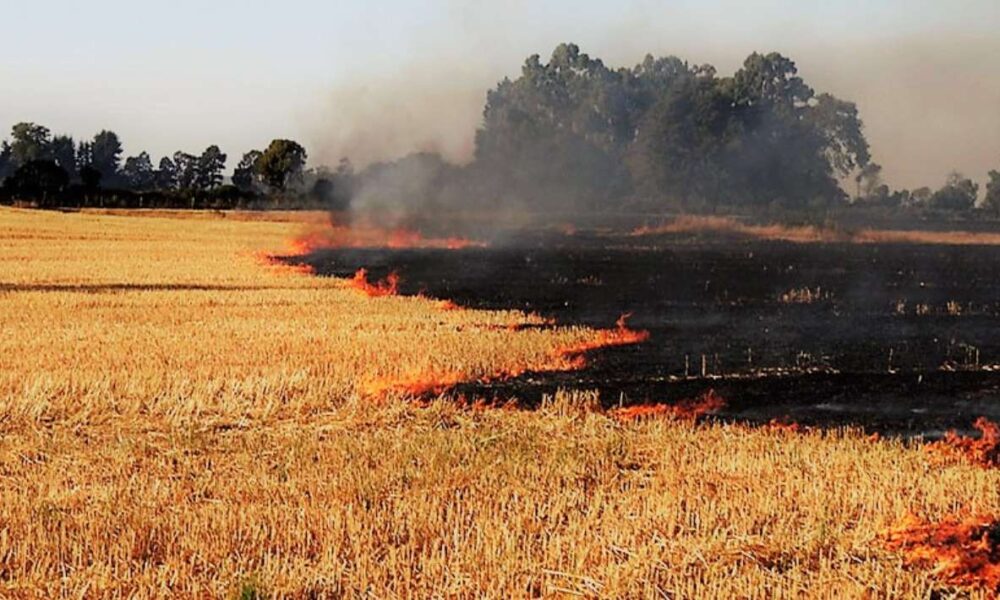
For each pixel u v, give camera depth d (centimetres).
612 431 1405
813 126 9125
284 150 10456
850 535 965
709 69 11281
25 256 4431
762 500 1048
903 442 1420
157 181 16088
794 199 9238
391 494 1084
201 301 2817
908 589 852
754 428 1475
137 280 3431
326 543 923
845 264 4656
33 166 10369
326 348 2020
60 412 1487
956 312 2934
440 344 2095
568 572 868
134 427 1422
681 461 1228
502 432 1397
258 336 2170
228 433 1394
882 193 10906
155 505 1036
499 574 851
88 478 1159
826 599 821
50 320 2411
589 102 10538
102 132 16875
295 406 1551
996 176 10162
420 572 870
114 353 1933
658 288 3544
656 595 828
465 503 1045
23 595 823
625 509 1030
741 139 9025
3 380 1655
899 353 2241
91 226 6819
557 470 1173
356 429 1433
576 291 3412
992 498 1080
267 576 849
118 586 835
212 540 925
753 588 832
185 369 1786
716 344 2316
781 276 4041
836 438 1399
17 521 974
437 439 1331
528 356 2045
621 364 2033
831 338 2436
